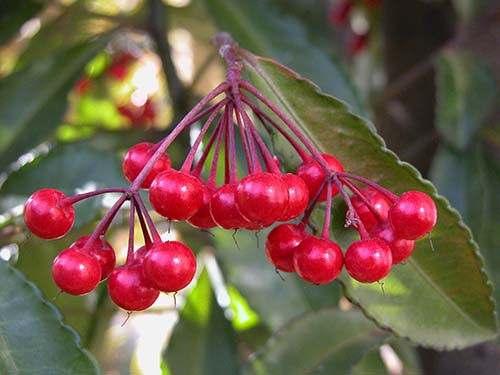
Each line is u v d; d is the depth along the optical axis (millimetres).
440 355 178
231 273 150
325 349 139
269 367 137
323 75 151
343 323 143
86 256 89
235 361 163
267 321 150
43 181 145
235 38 154
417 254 108
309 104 104
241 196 86
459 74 165
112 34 174
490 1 179
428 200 91
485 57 179
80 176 144
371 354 162
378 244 91
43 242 162
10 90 162
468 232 103
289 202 90
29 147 159
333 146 105
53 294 169
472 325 111
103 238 94
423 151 192
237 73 98
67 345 99
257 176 86
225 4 156
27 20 180
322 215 107
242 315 183
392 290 111
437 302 111
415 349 176
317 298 151
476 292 108
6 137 159
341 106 102
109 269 94
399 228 91
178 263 86
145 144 100
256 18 156
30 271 164
